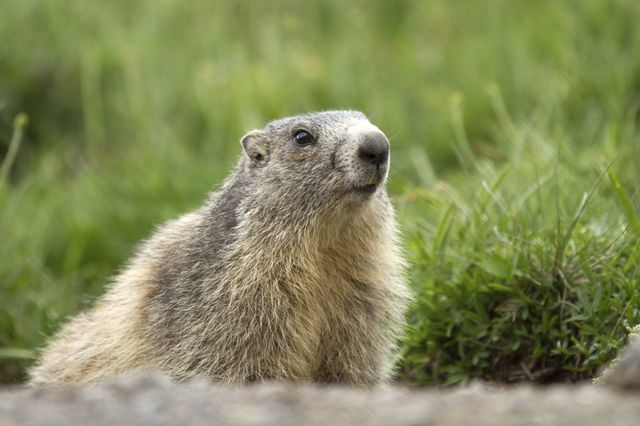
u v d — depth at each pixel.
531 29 16.64
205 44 18.22
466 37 17.39
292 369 9.49
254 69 17.45
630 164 11.87
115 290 10.52
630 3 16.05
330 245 9.66
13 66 17.16
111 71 17.67
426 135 15.55
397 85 16.64
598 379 8.45
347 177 9.38
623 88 14.60
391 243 10.03
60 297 13.02
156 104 16.97
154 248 10.32
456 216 11.18
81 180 15.53
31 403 6.20
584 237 10.38
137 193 15.02
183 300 9.59
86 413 5.97
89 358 10.11
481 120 15.39
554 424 5.52
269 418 5.80
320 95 16.75
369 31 18.30
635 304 9.53
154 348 9.61
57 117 17.16
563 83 15.01
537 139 12.91
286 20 18.30
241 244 9.56
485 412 5.75
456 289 10.53
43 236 14.23
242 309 9.40
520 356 10.34
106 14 18.62
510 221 10.80
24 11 17.86
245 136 10.04
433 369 10.67
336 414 5.86
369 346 9.83
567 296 10.12
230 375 9.39
